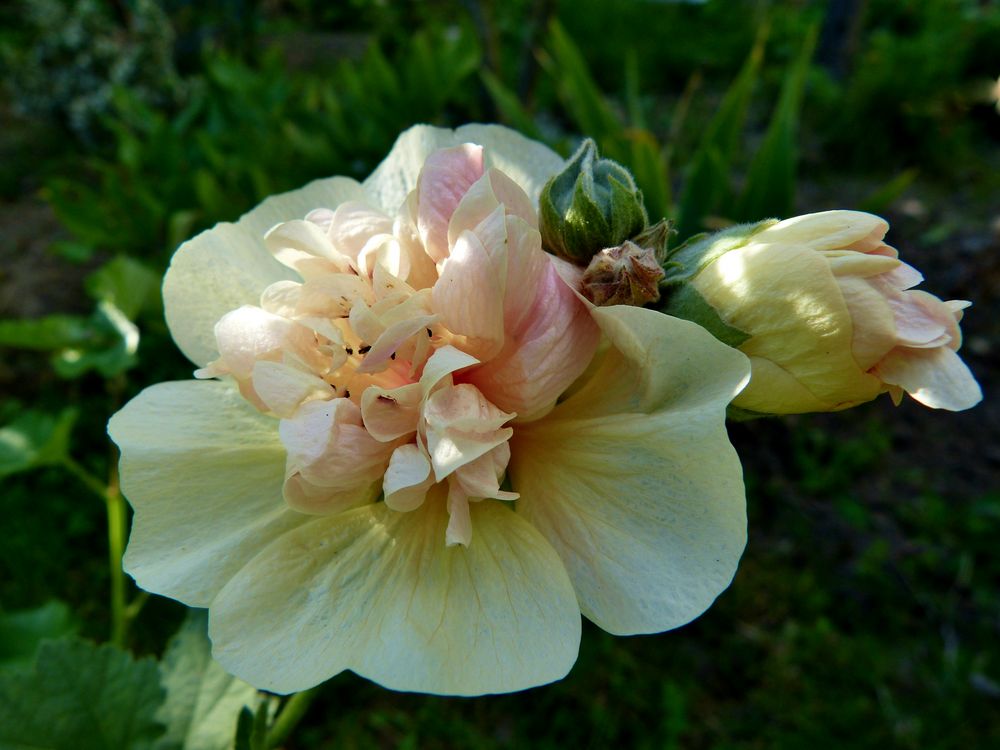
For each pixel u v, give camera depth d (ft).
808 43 1.07
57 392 1.44
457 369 0.35
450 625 0.35
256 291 0.46
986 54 2.67
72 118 2.24
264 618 0.37
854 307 0.34
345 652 0.35
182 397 0.43
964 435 1.48
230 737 0.57
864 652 1.11
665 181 1.03
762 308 0.36
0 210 2.02
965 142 2.43
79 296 1.71
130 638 1.06
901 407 1.53
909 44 2.53
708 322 0.37
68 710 0.54
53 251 1.47
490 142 0.50
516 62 2.55
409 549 0.38
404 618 0.36
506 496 0.35
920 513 1.32
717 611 1.16
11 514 1.24
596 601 0.36
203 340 0.46
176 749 0.57
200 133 1.35
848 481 1.37
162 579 0.39
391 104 1.29
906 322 0.35
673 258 0.40
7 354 1.54
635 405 0.37
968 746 1.02
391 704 1.04
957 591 1.22
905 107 2.34
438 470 0.33
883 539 1.28
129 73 2.23
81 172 2.23
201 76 2.41
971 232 2.01
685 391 0.35
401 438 0.36
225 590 0.37
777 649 1.12
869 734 1.03
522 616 0.35
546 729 1.02
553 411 0.40
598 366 0.40
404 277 0.37
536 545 0.37
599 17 3.24
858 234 0.35
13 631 0.80
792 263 0.35
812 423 1.46
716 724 1.04
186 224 1.22
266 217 0.48
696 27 3.43
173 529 0.40
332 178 0.49
